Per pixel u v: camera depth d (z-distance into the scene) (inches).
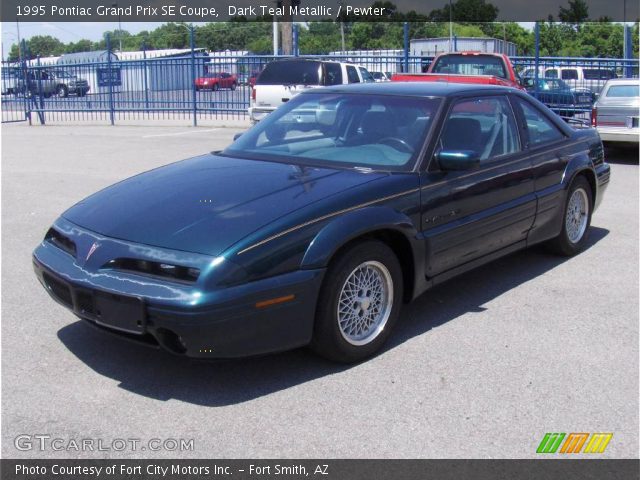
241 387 155.1
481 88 216.5
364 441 133.9
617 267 246.4
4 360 167.5
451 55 583.8
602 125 511.8
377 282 171.3
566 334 185.6
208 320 138.6
